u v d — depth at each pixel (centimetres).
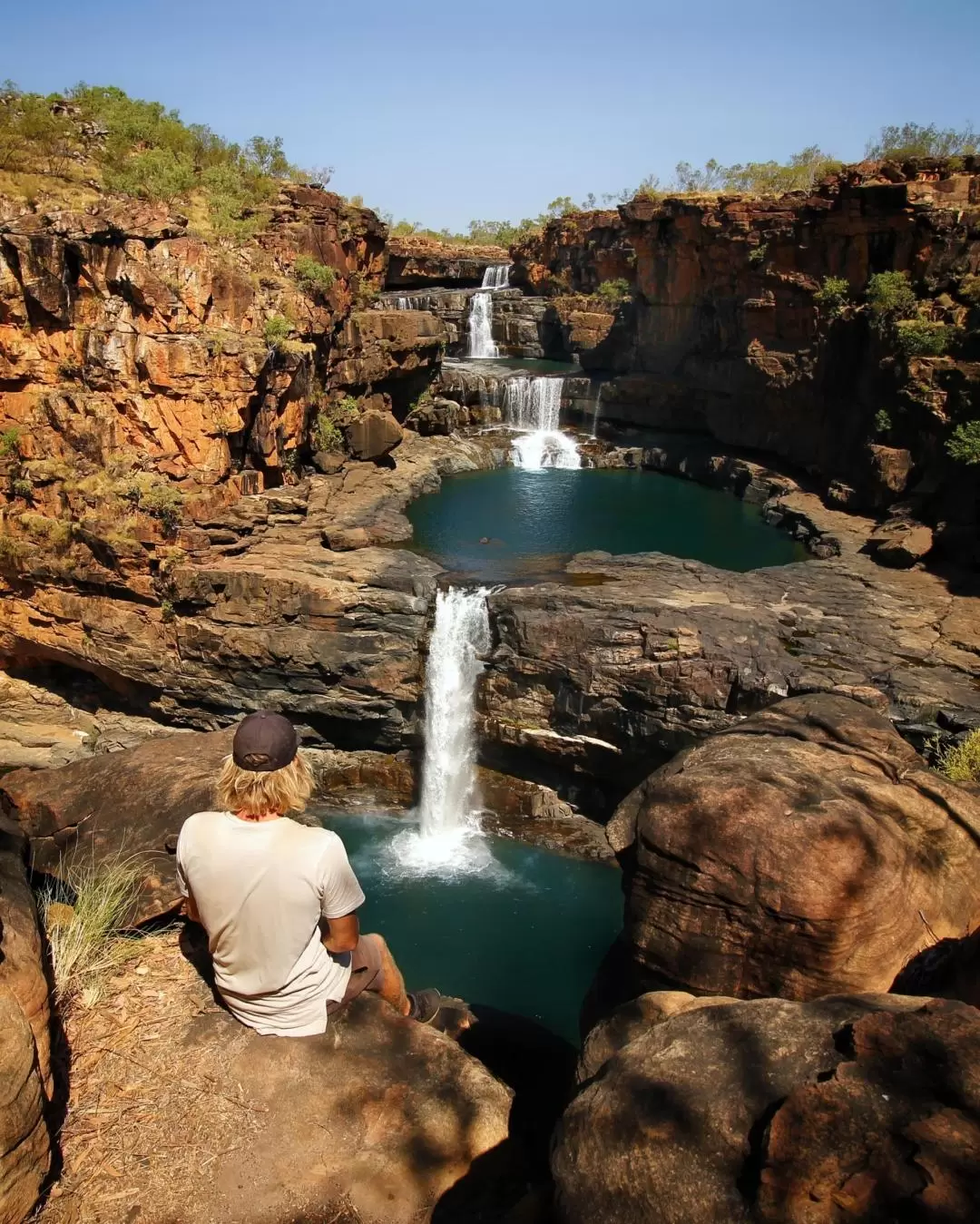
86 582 2458
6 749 2581
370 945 548
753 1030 406
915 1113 336
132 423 2519
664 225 4000
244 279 2672
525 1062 747
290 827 459
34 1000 452
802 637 2102
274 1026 486
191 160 3181
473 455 3931
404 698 2284
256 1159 434
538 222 7100
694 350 4059
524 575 2505
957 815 661
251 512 2650
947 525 2600
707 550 2947
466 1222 419
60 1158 426
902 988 588
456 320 5203
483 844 2133
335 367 3428
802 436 3456
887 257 3073
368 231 3875
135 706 2600
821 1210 311
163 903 611
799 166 4609
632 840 732
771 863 603
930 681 1898
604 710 2080
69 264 2464
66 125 2950
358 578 2364
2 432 2552
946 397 2670
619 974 791
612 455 4062
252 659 2302
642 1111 374
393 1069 486
